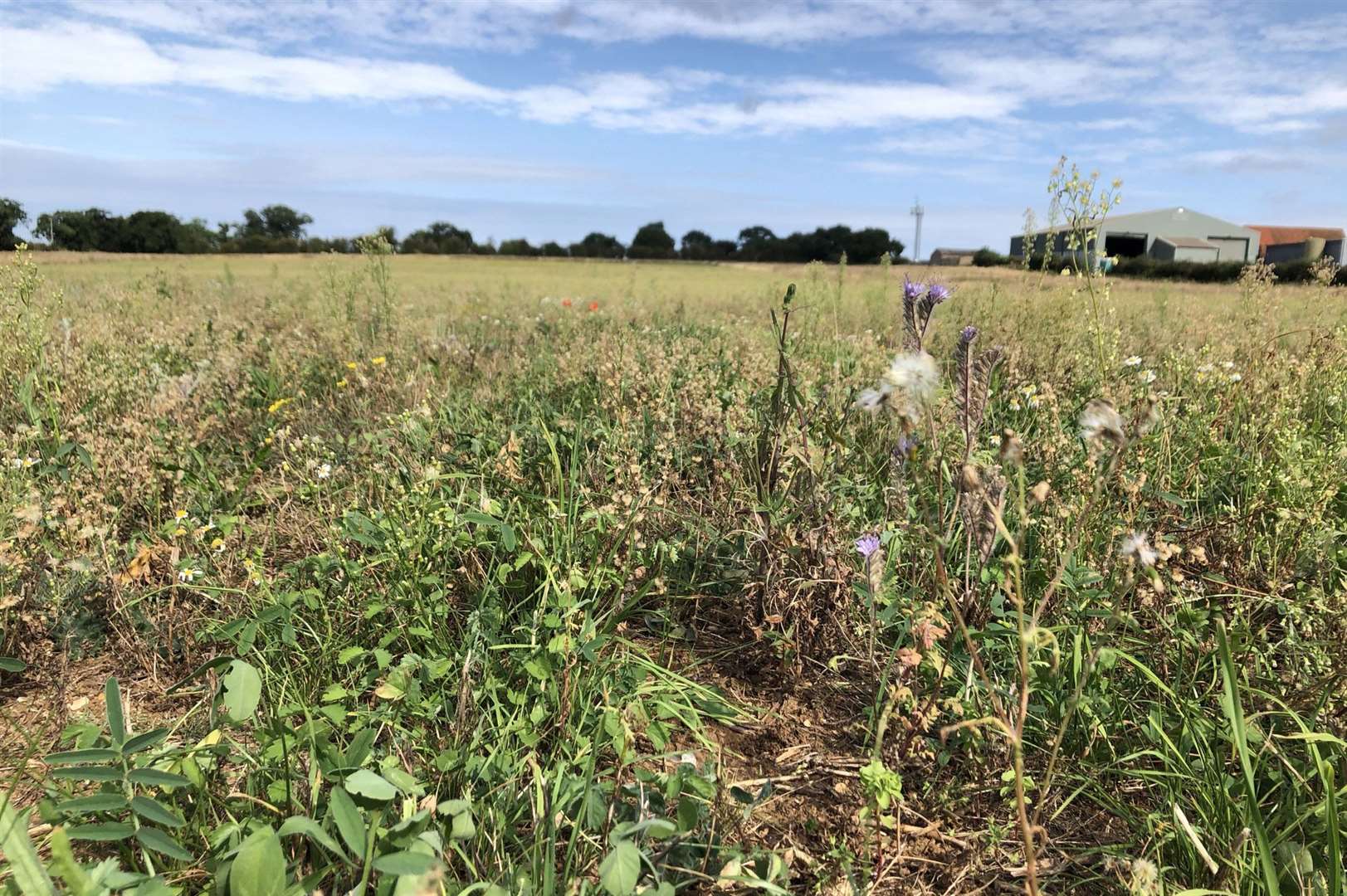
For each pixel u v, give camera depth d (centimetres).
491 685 196
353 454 354
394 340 601
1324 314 484
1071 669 195
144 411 377
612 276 2753
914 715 172
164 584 255
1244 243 5916
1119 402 312
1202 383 369
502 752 176
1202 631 213
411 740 183
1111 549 213
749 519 262
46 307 510
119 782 154
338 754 158
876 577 190
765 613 239
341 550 247
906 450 158
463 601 255
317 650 225
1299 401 334
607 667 210
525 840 156
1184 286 1465
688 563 275
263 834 125
